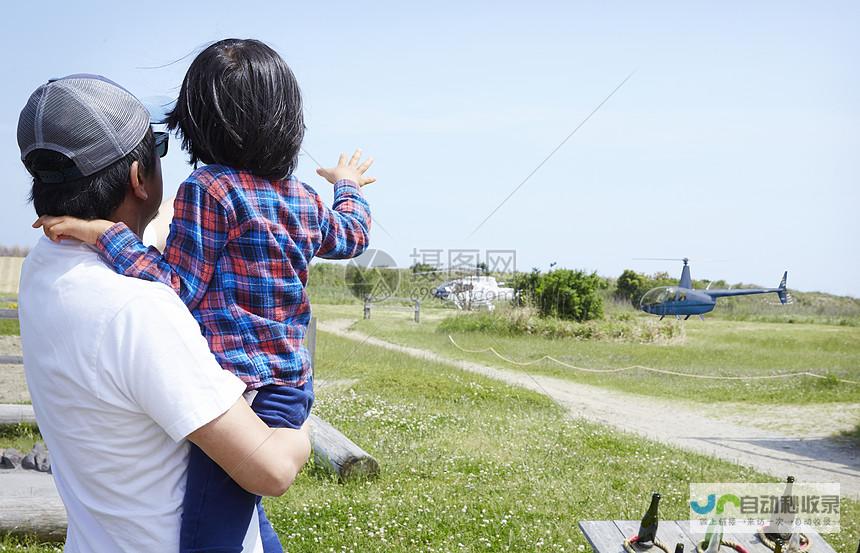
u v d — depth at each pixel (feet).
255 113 4.90
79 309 4.48
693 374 56.08
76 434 4.58
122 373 4.40
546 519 18.57
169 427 4.40
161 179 5.17
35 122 4.59
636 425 38.86
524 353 62.49
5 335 38.06
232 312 4.76
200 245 4.76
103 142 4.66
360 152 6.61
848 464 31.04
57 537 14.57
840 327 78.18
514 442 28.89
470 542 16.53
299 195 5.24
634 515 19.07
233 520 4.76
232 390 4.53
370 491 20.42
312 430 23.76
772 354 64.23
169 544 4.70
